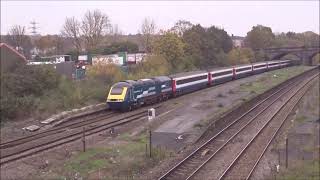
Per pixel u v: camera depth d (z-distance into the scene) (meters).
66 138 43.28
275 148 37.91
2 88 60.94
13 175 31.16
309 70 156.12
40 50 189.00
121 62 107.31
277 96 81.94
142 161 33.84
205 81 93.19
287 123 52.00
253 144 40.97
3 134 46.56
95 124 51.38
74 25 185.25
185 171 31.97
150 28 154.88
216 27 145.00
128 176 30.62
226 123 52.38
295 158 32.84
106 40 166.75
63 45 186.25
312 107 59.41
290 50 190.50
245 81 110.88
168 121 50.88
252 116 58.53
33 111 57.34
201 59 125.75
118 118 55.34
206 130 45.31
